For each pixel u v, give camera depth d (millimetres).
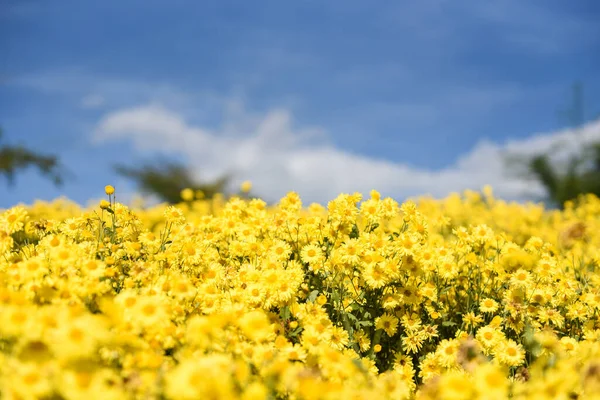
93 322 1229
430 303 1797
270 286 1602
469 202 3615
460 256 1909
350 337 1633
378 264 1712
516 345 1591
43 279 1424
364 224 1904
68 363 1186
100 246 1684
